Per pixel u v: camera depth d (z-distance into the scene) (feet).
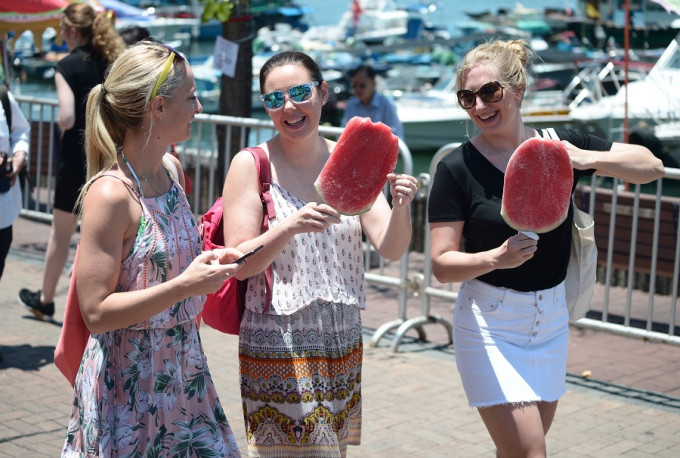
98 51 21.01
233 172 10.98
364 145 9.71
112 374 9.28
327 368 10.85
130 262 9.18
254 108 70.28
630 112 41.93
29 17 28.68
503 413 10.75
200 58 85.30
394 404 17.38
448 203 11.19
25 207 31.58
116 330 9.27
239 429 15.98
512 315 10.94
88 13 21.02
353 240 11.14
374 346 21.20
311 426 10.62
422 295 21.50
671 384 19.13
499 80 10.91
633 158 11.29
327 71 79.97
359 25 106.11
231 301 11.09
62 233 21.35
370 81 30.68
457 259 10.77
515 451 10.68
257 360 10.82
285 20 106.01
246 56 28.14
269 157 11.13
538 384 10.91
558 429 16.39
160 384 9.36
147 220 9.24
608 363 20.52
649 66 48.03
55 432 15.51
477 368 10.94
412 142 61.87
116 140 9.41
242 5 27.73
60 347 9.83
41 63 82.89
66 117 20.51
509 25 79.66
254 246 9.99
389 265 29.30
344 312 11.04
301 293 10.71
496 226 10.97
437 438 15.80
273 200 10.92
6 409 16.42
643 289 26.04
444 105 63.31
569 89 54.13
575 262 11.59
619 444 15.74
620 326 19.81
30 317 22.20
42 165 32.89
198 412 9.70
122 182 9.10
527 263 10.95
